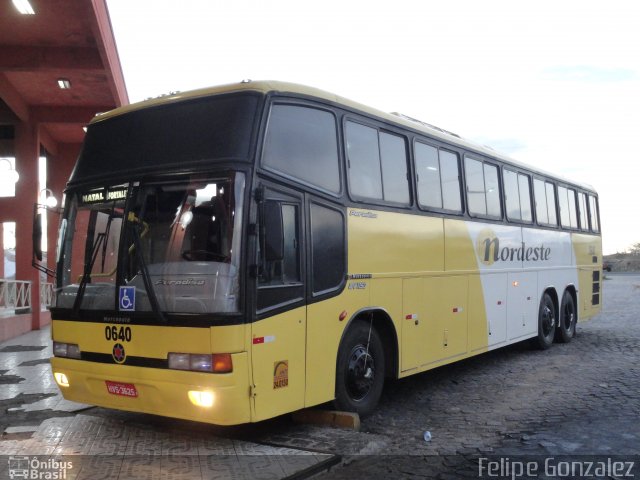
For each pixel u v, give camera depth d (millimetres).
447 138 9289
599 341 13992
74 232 6492
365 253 7164
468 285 9531
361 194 7254
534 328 12062
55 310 6434
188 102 6211
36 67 13570
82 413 7316
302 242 6219
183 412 5570
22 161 16547
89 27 12617
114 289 5941
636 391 8617
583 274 14914
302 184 6293
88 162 6648
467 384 9422
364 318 7316
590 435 6605
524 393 8719
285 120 6223
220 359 5344
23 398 8094
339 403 6789
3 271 20016
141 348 5711
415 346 8078
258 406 5570
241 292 5449
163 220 5824
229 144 5754
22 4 11570
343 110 7098
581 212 15102
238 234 5516
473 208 9859
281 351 5863
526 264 11734
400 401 8359
